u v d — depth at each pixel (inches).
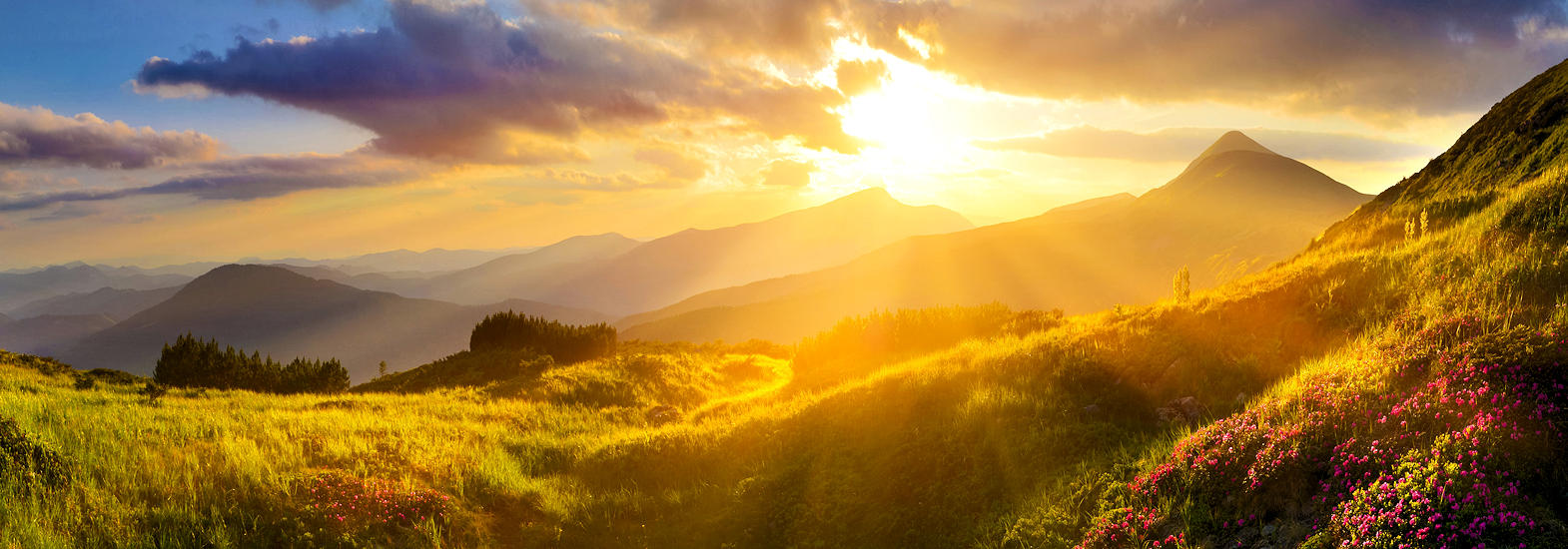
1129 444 441.4
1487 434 265.3
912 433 557.3
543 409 1047.0
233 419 740.7
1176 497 339.3
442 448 693.3
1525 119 964.0
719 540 510.0
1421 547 230.4
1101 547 332.2
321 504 502.6
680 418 985.5
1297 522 286.7
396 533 492.7
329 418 791.7
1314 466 305.0
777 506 532.7
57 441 553.6
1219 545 300.0
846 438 604.4
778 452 631.2
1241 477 324.2
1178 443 385.4
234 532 459.2
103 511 459.8
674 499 586.2
